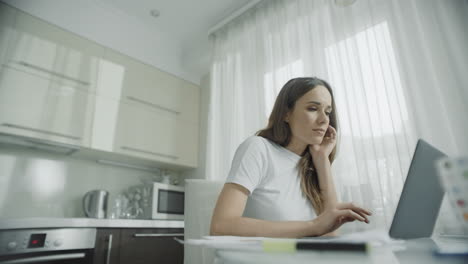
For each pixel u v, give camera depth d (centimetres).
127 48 241
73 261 151
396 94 139
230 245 35
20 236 134
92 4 229
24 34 187
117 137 215
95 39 222
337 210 61
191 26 262
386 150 138
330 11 177
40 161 206
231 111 217
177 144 254
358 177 143
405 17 146
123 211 230
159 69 260
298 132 100
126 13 247
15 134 170
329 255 31
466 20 128
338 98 160
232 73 229
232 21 242
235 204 74
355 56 159
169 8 242
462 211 21
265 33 211
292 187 96
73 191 215
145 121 236
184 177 276
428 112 129
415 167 50
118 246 166
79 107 200
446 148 122
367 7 161
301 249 32
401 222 45
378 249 34
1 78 172
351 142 151
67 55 204
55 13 206
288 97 107
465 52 125
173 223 195
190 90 280
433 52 134
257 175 86
